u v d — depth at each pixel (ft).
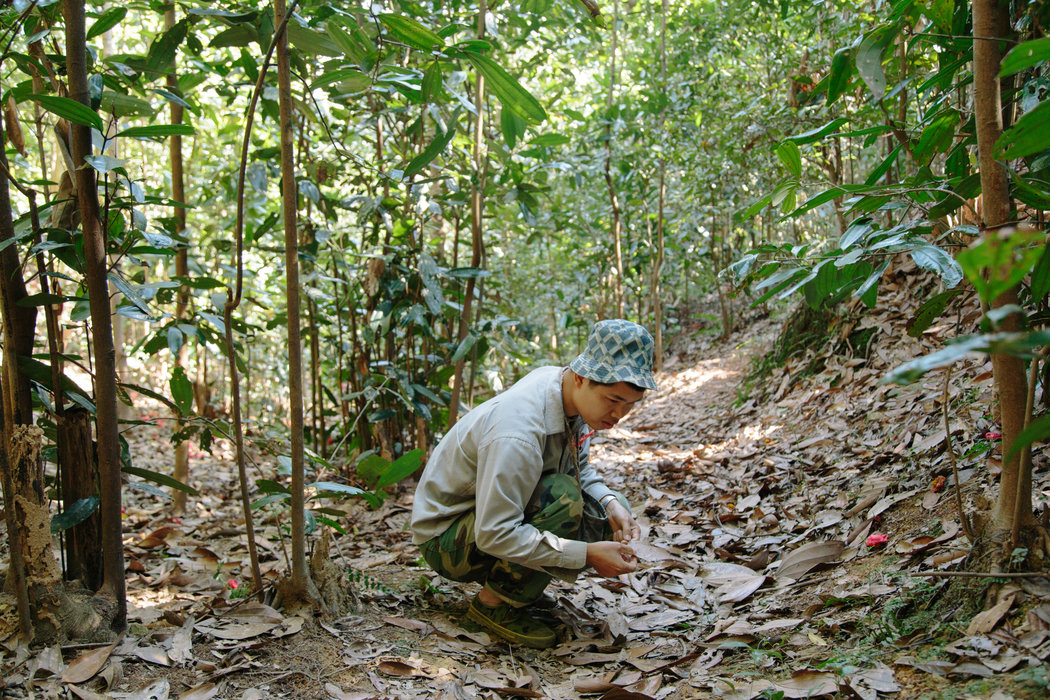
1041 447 6.90
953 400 8.71
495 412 6.32
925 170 5.77
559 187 23.72
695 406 17.54
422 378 12.16
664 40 21.04
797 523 8.30
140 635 6.00
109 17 7.53
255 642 5.93
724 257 24.35
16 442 5.39
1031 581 4.70
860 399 11.04
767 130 16.01
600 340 6.08
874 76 5.09
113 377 5.83
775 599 6.59
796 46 16.90
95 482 6.11
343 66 8.55
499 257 21.77
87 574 6.05
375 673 5.72
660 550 8.32
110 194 6.29
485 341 11.35
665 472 12.05
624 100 21.47
